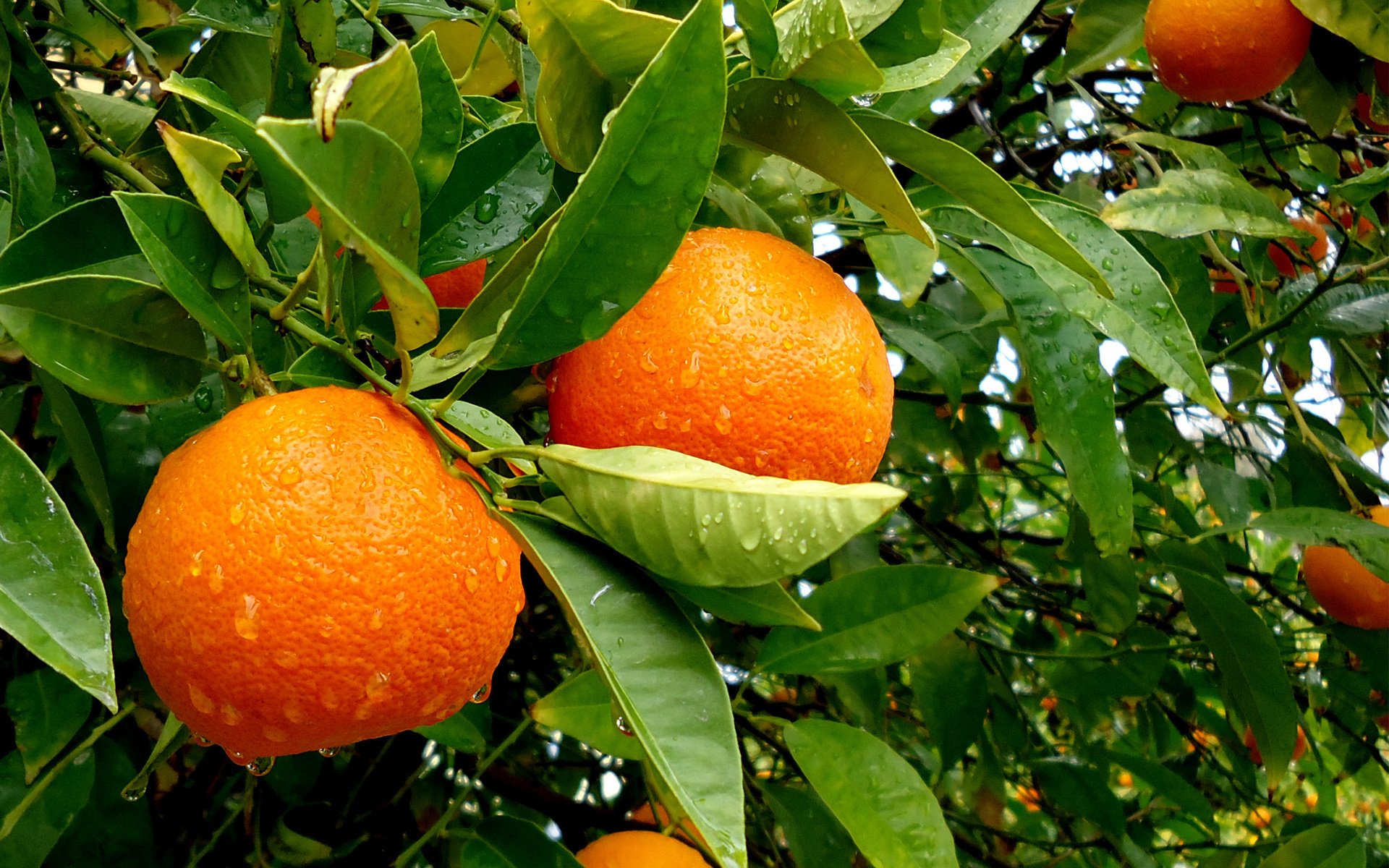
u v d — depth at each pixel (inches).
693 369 16.9
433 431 16.4
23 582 14.6
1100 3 29.2
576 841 30.1
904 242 22.7
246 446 15.6
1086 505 22.1
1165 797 36.8
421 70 16.2
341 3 22.1
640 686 15.6
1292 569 44.9
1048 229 17.9
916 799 20.9
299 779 26.4
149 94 29.5
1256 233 24.0
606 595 16.0
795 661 21.8
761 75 17.5
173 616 15.5
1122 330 21.7
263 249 18.4
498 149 18.6
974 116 31.8
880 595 21.8
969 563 40.1
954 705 29.3
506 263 16.3
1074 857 41.6
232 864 27.1
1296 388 36.7
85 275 15.7
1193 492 53.4
